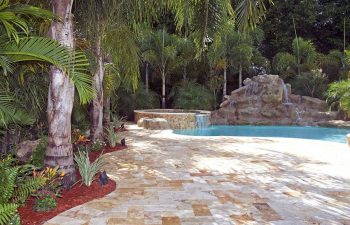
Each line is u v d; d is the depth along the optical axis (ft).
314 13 77.41
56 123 15.25
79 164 16.31
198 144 30.76
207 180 18.15
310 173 19.94
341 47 74.95
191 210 13.44
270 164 22.41
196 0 19.57
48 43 11.83
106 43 26.45
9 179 11.77
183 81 64.90
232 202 14.49
